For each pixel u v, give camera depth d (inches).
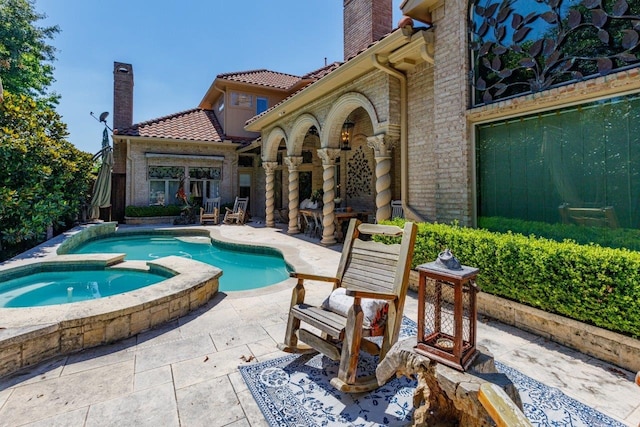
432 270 92.6
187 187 695.1
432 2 243.6
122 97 743.1
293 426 98.5
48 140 374.9
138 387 118.0
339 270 151.9
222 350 146.4
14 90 634.2
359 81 330.3
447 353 87.5
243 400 110.8
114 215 653.3
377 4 396.2
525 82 193.6
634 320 123.2
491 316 178.2
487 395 69.1
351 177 543.2
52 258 284.5
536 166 196.4
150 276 272.1
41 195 358.6
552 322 151.2
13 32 603.5
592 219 173.6
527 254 158.2
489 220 221.3
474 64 222.1
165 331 166.6
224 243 437.4
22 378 123.9
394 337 121.6
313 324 126.0
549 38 182.1
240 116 746.8
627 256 127.6
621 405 105.5
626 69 152.3
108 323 153.9
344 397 113.0
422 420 90.5
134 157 650.2
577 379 120.5
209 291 213.8
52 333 139.6
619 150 163.6
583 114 176.6
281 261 372.5
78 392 115.0
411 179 290.5
